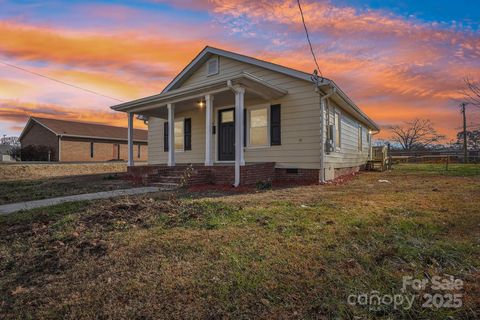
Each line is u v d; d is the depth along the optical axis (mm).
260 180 8531
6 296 2117
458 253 2533
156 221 3930
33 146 25953
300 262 2439
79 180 10508
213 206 4703
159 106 10250
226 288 2066
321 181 8633
